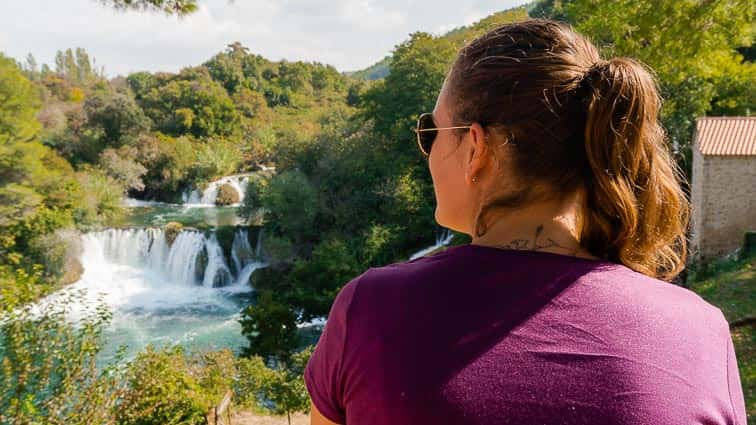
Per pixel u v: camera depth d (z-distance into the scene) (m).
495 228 0.82
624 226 0.80
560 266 0.74
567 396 0.63
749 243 18.58
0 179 29.39
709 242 20.19
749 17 7.34
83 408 7.39
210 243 28.27
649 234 0.83
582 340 0.67
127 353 19.31
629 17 7.61
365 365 0.73
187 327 22.19
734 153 19.52
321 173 32.59
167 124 57.38
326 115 70.19
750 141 19.97
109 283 27.02
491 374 0.66
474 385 0.66
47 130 44.84
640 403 0.63
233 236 28.83
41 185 30.39
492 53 0.82
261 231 29.25
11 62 31.92
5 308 7.11
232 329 21.95
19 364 6.93
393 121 37.50
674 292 0.77
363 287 0.80
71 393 7.33
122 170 41.69
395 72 38.88
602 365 0.65
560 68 0.79
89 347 7.50
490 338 0.69
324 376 0.79
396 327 0.72
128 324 22.47
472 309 0.71
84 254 28.39
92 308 23.59
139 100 63.25
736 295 12.18
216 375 12.08
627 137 0.78
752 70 19.84
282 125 65.62
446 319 0.71
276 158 36.50
